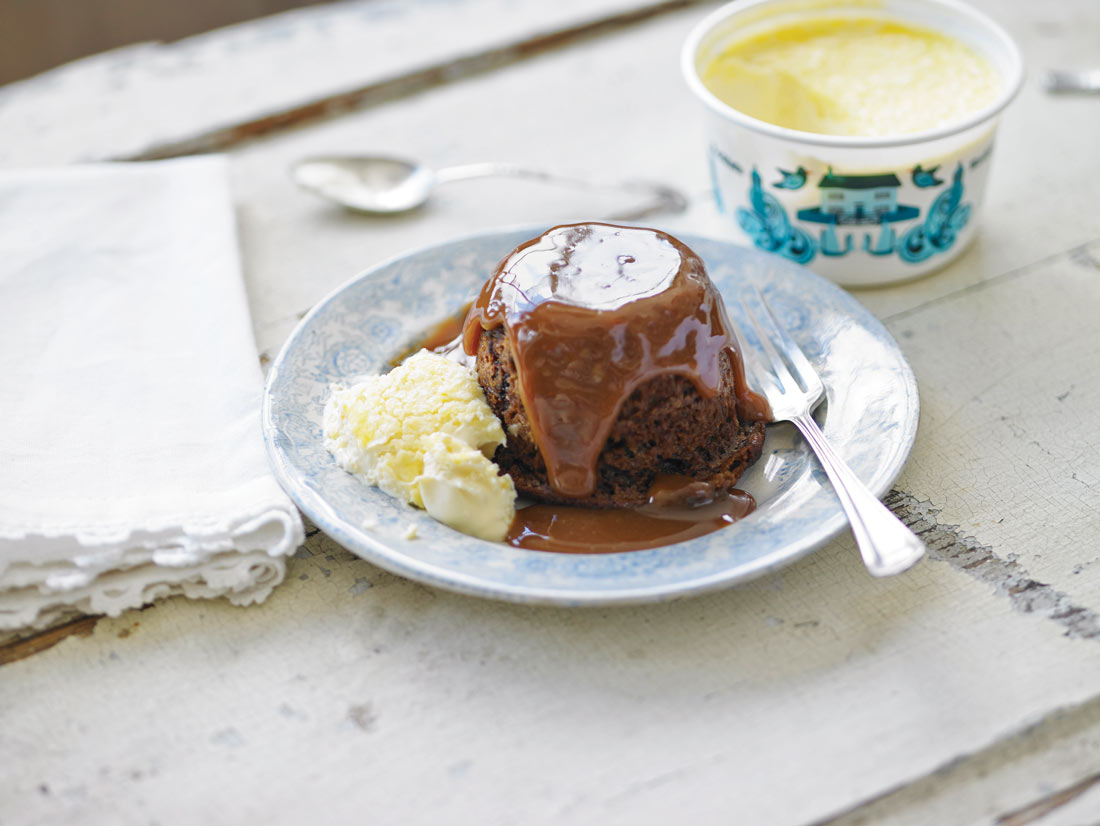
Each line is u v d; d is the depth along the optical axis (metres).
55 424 0.52
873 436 0.50
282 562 0.48
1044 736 0.45
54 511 0.48
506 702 0.46
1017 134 0.68
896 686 0.46
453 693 0.46
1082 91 0.70
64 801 0.44
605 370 0.49
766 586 0.48
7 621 0.47
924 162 0.56
